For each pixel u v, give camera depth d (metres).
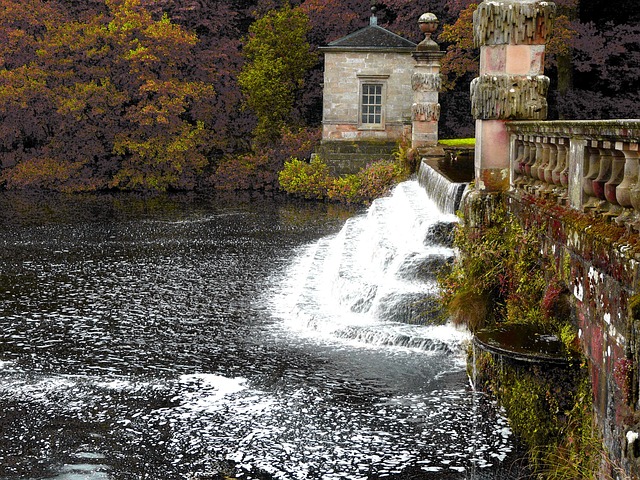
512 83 10.14
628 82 30.52
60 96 33.69
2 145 34.72
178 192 32.81
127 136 34.19
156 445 7.85
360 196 28.03
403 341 10.50
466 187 11.75
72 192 32.84
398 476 7.14
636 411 5.53
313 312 12.05
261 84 34.19
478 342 7.76
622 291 5.90
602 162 6.68
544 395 7.36
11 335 11.43
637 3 30.02
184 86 33.50
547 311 7.91
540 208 8.45
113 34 33.41
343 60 31.73
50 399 9.00
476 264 9.91
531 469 7.16
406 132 27.39
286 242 19.78
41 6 34.09
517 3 10.09
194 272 15.94
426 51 22.30
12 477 7.23
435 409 8.47
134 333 11.50
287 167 30.62
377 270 12.97
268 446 7.79
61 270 16.14
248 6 39.78
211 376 9.67
